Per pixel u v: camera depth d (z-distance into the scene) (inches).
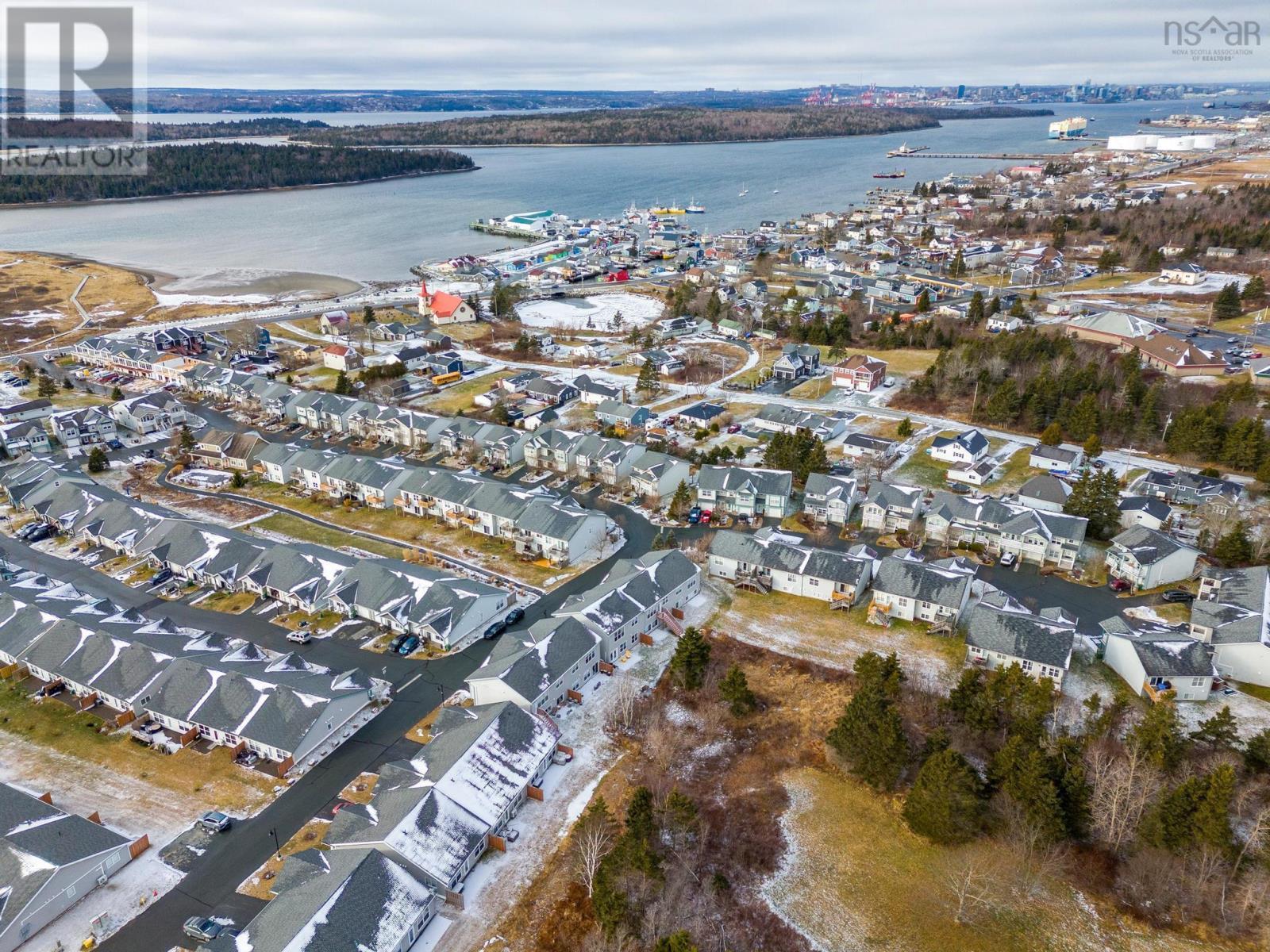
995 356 5585.6
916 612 3112.7
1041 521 3533.5
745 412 5383.9
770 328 7317.9
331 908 1772.9
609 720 2608.3
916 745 2432.3
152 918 1926.7
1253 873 1953.7
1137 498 3779.5
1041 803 2089.1
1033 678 2593.5
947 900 1991.9
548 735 2418.8
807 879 2060.8
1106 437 4690.0
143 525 3671.3
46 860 1946.4
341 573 3272.6
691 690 2733.8
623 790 2311.8
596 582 3398.1
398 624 3041.3
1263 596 2910.9
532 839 2150.6
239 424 5285.4
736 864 2100.1
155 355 6092.5
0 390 5654.5
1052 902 1990.7
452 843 2030.0
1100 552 3590.1
